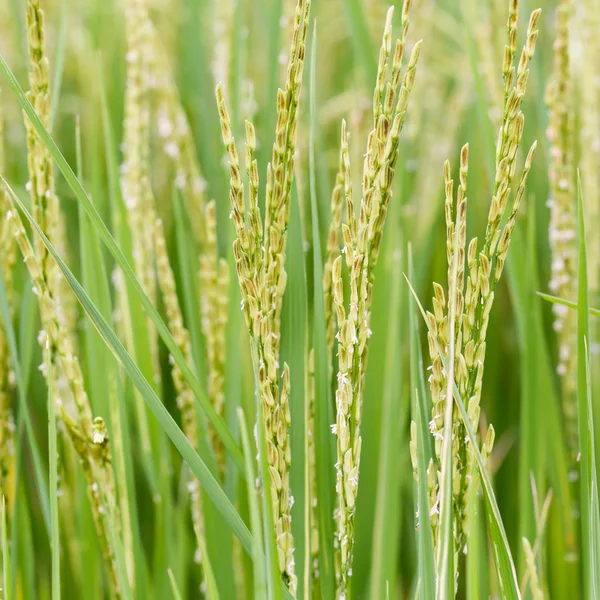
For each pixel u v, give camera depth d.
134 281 0.93
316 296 0.97
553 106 1.07
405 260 1.21
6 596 0.95
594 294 1.13
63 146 1.98
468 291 0.90
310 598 0.97
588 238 1.13
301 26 0.90
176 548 1.11
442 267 1.50
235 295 1.07
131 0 1.09
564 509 1.11
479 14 1.45
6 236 1.03
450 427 0.89
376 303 1.14
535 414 1.09
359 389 0.91
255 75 1.87
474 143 1.55
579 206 0.94
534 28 0.87
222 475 1.06
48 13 2.11
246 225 0.91
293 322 0.98
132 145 1.09
